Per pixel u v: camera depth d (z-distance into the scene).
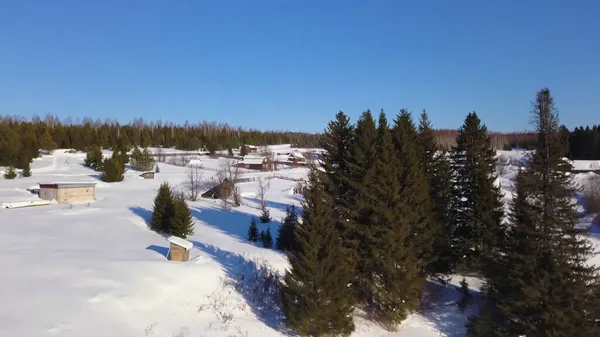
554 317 21.77
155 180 85.75
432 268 30.50
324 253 22.36
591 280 23.62
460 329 26.27
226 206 57.59
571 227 23.05
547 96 23.61
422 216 28.47
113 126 197.00
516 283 23.20
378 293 26.62
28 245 31.22
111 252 30.27
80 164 104.44
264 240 37.50
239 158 138.88
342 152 31.33
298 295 22.39
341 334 23.12
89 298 21.70
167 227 39.94
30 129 138.50
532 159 24.09
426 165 34.69
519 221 24.61
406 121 35.06
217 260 29.88
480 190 32.06
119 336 19.52
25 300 20.80
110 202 57.16
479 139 34.09
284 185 86.44
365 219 27.97
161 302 23.36
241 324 22.97
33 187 65.50
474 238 31.81
